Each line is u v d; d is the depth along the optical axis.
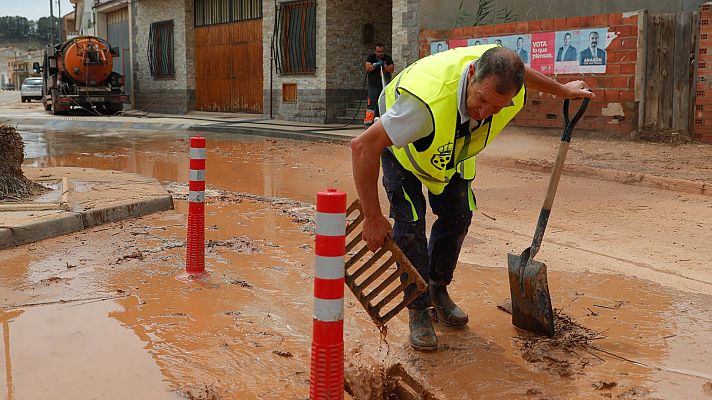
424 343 3.49
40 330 3.74
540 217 3.72
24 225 5.57
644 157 10.03
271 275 4.80
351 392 3.25
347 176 9.54
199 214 4.70
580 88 3.58
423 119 2.94
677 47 11.36
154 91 25.69
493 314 4.07
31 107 32.00
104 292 4.39
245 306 4.16
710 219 6.58
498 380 3.20
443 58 3.11
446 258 3.79
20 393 3.00
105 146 13.93
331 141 13.88
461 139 3.18
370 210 3.10
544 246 5.62
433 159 3.14
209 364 3.33
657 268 5.01
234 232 6.08
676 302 4.27
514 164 10.10
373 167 3.04
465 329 3.84
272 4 19.45
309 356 3.45
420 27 15.26
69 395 2.99
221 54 22.66
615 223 6.45
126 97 23.03
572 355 3.47
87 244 5.60
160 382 3.13
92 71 22.50
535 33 13.12
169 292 4.40
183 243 5.66
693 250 5.49
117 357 3.40
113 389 3.05
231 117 21.19
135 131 17.61
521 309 3.78
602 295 4.41
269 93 20.16
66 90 22.55
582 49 12.39
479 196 7.88
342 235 2.51
